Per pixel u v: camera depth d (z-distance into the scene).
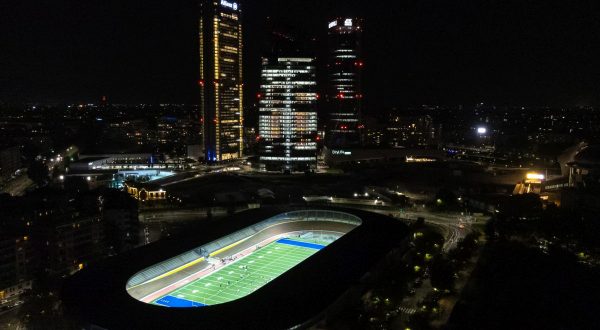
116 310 167.00
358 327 172.75
